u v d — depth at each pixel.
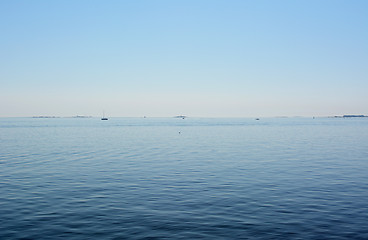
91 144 66.38
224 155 46.59
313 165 36.56
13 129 148.38
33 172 31.59
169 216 17.73
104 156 45.16
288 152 50.66
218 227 16.05
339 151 52.03
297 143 69.25
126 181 27.19
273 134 107.50
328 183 26.38
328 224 16.42
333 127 177.38
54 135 100.44
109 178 28.55
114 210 18.83
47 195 22.27
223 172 31.80
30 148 56.94
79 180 27.61
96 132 122.75
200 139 82.81
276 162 39.03
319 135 100.81
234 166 35.81
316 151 52.12
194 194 22.64
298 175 30.11
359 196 21.98
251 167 35.06
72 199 21.27
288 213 18.22
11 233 15.30
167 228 15.91
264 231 15.50
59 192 23.16
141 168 34.34
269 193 22.92
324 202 20.52
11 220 17.08
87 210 18.81
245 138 86.81
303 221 16.88
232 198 21.55
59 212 18.44
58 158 42.81
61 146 61.41
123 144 66.50
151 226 16.19
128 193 22.92
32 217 17.56
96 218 17.39
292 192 23.19
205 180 27.66
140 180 27.66
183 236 14.93
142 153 49.31
